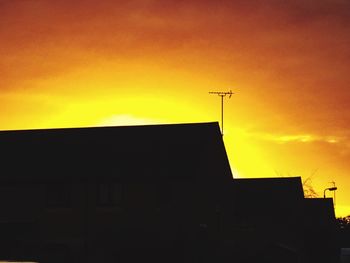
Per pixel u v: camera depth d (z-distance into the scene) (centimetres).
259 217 5312
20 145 4741
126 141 4594
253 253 4566
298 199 5528
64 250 4097
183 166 4175
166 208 4100
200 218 4156
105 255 3856
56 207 4231
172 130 4603
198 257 3934
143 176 4156
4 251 4019
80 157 4488
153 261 3700
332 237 5769
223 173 4816
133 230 3969
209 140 4506
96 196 4200
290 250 4731
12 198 4312
